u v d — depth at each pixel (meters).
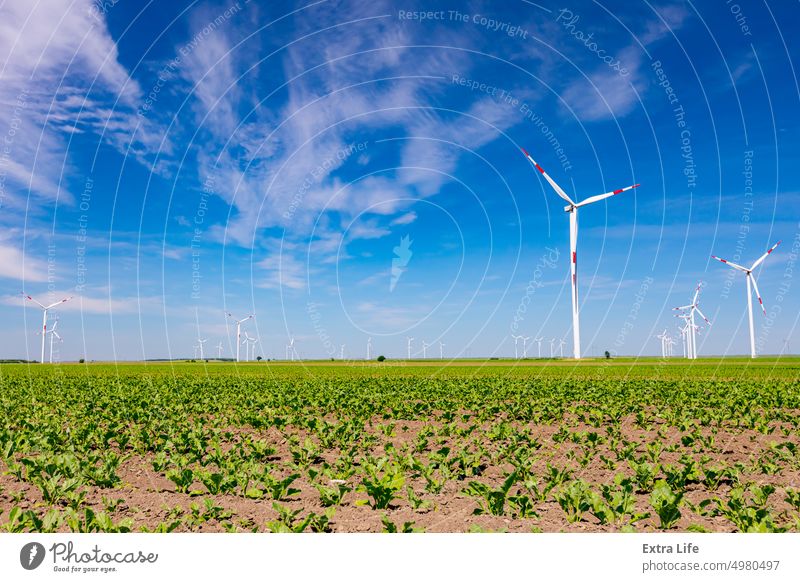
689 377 44.44
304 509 8.30
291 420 16.45
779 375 47.78
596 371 58.62
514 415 19.02
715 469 9.47
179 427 15.28
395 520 7.87
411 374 53.34
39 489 9.28
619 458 11.73
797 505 8.38
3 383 35.03
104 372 59.06
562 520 7.87
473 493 8.70
